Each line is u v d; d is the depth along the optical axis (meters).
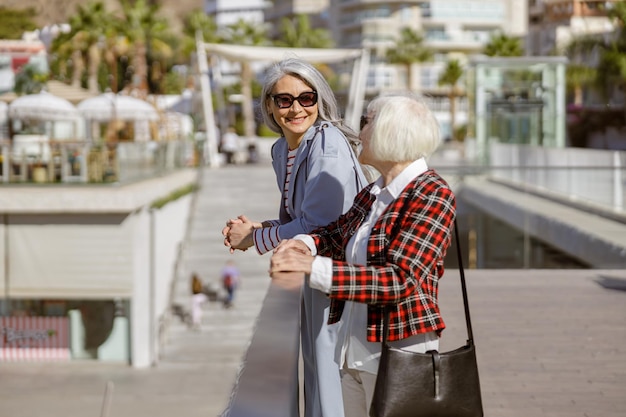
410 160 2.80
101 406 18.72
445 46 94.69
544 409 4.74
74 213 22.42
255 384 1.51
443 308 7.60
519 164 26.20
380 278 2.60
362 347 2.92
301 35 74.19
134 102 32.81
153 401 19.12
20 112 30.34
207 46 35.41
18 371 22.00
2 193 22.16
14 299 23.34
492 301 7.90
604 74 43.22
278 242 3.33
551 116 29.50
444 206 2.71
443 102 91.88
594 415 4.62
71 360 23.27
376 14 94.88
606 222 13.37
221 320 24.34
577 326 6.82
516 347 6.15
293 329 1.86
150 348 22.84
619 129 46.31
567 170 15.26
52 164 23.56
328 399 3.19
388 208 2.80
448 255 14.26
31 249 22.58
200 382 20.72
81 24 54.09
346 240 3.03
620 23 42.81
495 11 96.44
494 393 5.05
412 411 2.64
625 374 5.43
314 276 2.58
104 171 23.59
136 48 54.91
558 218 13.82
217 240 28.56
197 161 36.34
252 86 66.12
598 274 9.53
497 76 29.72
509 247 14.15
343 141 3.36
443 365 2.65
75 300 23.31
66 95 34.06
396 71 91.25
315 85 3.42
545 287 8.66
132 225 22.52
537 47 65.81
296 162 3.40
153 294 23.44
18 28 56.38
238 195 31.42
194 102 39.84
